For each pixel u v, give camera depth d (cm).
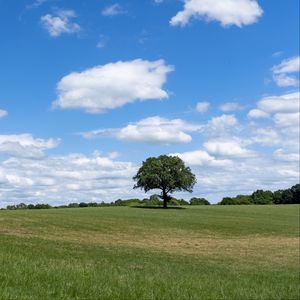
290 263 4072
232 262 3972
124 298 1146
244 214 11669
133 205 15400
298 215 11600
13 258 1658
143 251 4431
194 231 7362
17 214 7525
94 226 6850
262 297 1387
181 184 13588
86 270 1571
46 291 1123
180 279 1658
